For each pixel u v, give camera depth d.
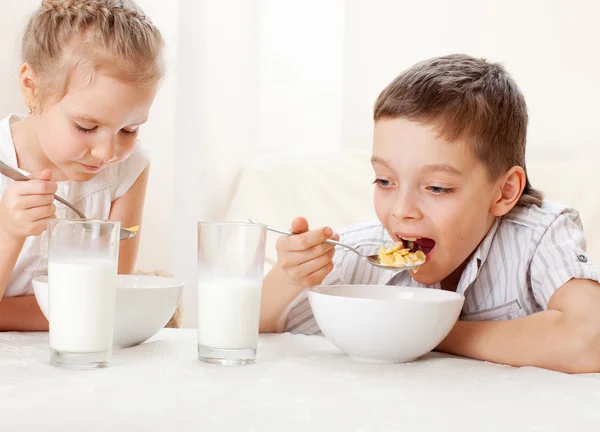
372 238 1.27
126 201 1.47
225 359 0.86
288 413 0.66
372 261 1.04
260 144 2.84
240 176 2.74
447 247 1.09
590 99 2.50
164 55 1.27
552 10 2.52
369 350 0.90
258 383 0.77
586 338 0.93
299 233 1.06
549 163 2.36
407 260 1.03
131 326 0.94
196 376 0.79
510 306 1.18
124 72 1.15
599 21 2.48
